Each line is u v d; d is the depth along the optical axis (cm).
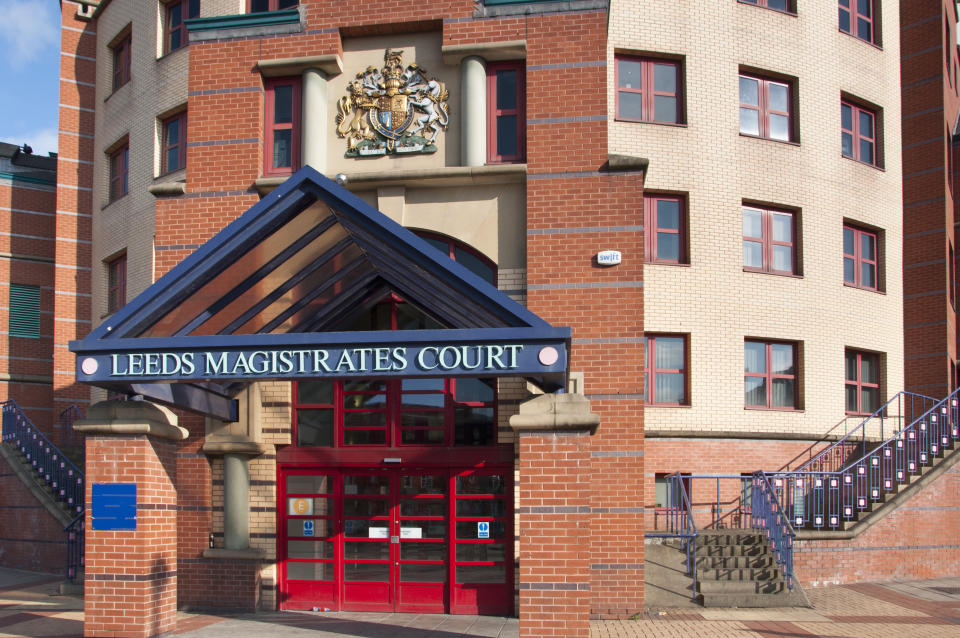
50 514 1677
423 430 1232
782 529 1261
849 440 1677
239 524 1221
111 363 898
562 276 1183
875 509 1428
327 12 1290
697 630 1042
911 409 1798
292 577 1227
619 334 1166
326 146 1286
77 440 2067
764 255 1681
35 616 1146
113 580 954
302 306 1112
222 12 1641
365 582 1216
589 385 1163
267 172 1305
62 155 2131
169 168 1770
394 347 865
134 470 967
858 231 1817
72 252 2120
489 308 870
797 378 1667
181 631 1048
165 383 1016
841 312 1720
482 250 1226
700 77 1647
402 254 910
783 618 1117
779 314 1647
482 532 1196
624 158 1191
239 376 880
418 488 1224
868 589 1332
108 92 2039
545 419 898
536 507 898
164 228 1291
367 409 1247
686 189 1612
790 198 1689
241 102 1297
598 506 1148
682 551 1302
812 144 1730
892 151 1873
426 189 1251
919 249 2050
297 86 1316
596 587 1135
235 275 965
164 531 999
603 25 1223
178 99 1720
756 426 1595
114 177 2017
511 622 1126
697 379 1572
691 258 1598
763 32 1706
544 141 1210
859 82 1825
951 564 1471
